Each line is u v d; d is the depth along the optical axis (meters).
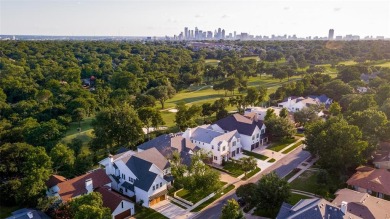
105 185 61.72
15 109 108.81
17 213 52.84
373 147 69.81
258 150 87.88
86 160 71.25
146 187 59.03
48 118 102.62
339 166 67.12
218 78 199.25
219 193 63.94
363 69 174.50
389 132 76.50
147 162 63.69
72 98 118.75
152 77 161.62
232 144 82.50
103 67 196.50
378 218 47.94
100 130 81.88
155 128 102.19
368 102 97.56
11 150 67.38
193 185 58.50
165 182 62.22
